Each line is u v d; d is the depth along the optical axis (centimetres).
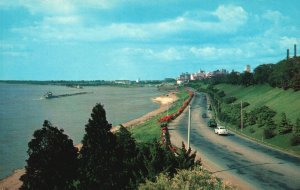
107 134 2580
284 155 5012
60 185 2358
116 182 2544
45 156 2320
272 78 11456
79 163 2514
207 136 6906
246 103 10819
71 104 19712
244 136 6981
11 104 19725
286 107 8112
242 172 3997
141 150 2825
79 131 9831
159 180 2284
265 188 3372
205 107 13350
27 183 2309
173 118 9794
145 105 18925
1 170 5741
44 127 2380
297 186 3441
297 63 10062
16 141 8219
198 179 2248
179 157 2667
